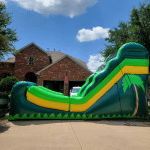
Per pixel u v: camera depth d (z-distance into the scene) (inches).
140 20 509.4
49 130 159.0
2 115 225.5
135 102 219.9
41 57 856.3
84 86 303.7
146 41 485.4
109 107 217.8
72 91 509.0
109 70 227.8
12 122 198.1
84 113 216.4
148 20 494.3
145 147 111.1
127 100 219.3
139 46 236.1
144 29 486.9
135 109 218.2
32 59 855.7
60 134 143.9
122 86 224.2
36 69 846.5
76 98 222.5
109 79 225.0
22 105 209.5
